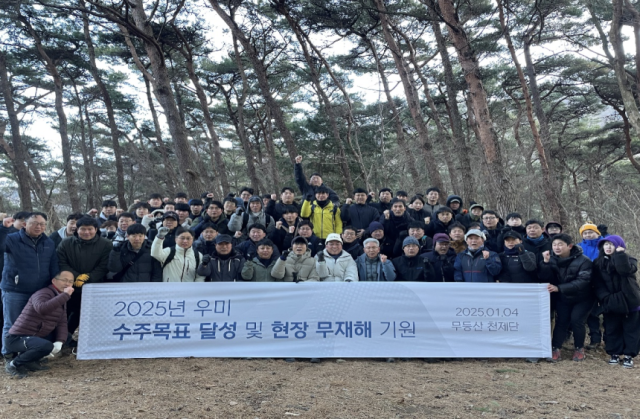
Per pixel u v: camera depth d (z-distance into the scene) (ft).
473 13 55.67
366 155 87.25
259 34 59.52
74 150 107.24
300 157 27.45
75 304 19.84
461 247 21.07
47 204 68.03
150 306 18.56
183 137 41.81
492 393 15.37
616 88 70.74
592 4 56.70
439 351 18.90
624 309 18.40
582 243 22.75
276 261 19.66
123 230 21.89
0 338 19.10
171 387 15.23
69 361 18.15
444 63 52.47
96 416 12.85
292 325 18.81
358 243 22.58
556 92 83.10
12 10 55.16
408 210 26.14
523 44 67.46
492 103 81.00
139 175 95.04
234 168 111.55
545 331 19.34
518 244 19.76
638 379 17.11
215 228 22.61
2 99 75.61
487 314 19.27
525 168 55.98
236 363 17.87
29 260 17.28
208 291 18.80
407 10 55.01
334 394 14.92
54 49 66.13
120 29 51.88
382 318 19.01
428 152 48.34
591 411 13.98
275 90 84.69
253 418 13.02
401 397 14.80
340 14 51.42
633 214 32.73
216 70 79.36
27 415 12.90
